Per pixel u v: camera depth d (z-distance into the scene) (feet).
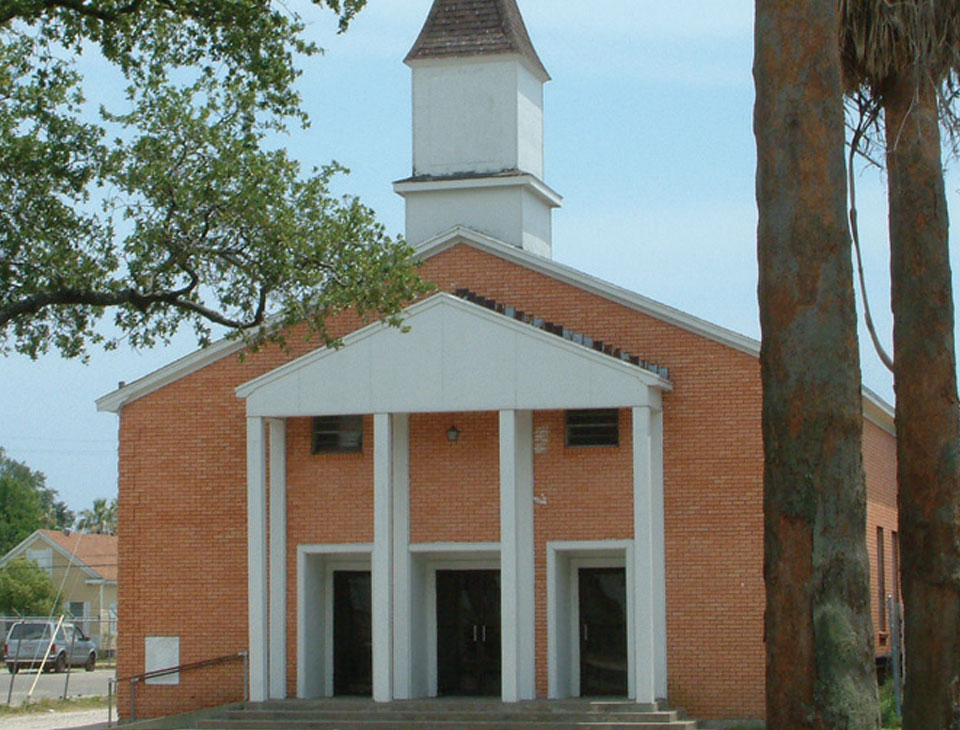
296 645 111.14
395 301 83.35
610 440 107.96
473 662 111.65
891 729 92.12
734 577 104.73
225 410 116.06
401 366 106.52
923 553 54.95
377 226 82.53
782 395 40.01
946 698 53.93
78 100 72.69
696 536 105.70
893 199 56.49
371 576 114.32
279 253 78.07
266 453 112.68
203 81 75.46
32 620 220.02
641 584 101.30
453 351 105.70
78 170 73.46
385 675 104.78
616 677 109.60
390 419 107.24
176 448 116.47
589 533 107.04
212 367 116.78
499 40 123.85
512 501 103.81
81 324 77.51
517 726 98.58
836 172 40.52
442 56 124.06
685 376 107.45
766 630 39.91
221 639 113.70
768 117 41.04
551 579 107.04
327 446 112.88
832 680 38.55
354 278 80.74
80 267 73.67
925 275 55.93
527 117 125.80
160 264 75.77
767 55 41.22
